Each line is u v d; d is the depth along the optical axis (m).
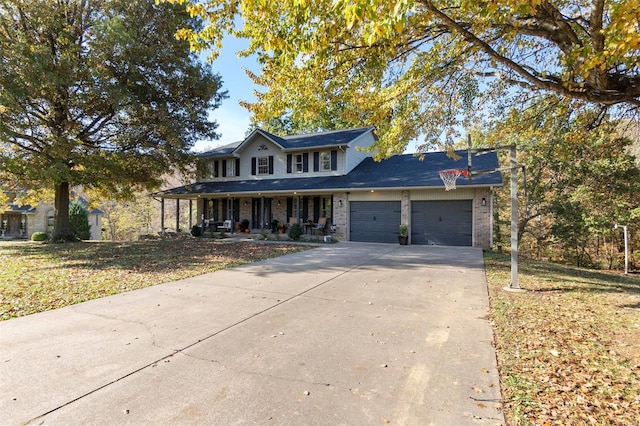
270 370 3.34
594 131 7.57
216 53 5.29
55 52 13.86
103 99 13.95
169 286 7.06
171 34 15.35
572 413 2.62
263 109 6.59
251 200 20.70
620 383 3.09
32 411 2.64
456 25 4.49
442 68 6.46
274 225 19.42
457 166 15.65
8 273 8.57
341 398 2.84
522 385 3.05
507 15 4.59
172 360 3.56
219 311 5.31
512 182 7.02
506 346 3.93
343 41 5.13
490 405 2.73
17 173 13.63
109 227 40.06
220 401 2.80
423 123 7.81
